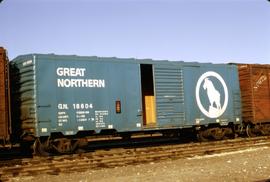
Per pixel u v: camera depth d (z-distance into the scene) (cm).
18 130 1490
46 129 1422
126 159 1352
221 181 951
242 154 1479
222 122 1917
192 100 1805
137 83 1655
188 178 1005
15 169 1177
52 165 1245
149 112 1875
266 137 1981
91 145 1858
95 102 1538
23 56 1460
